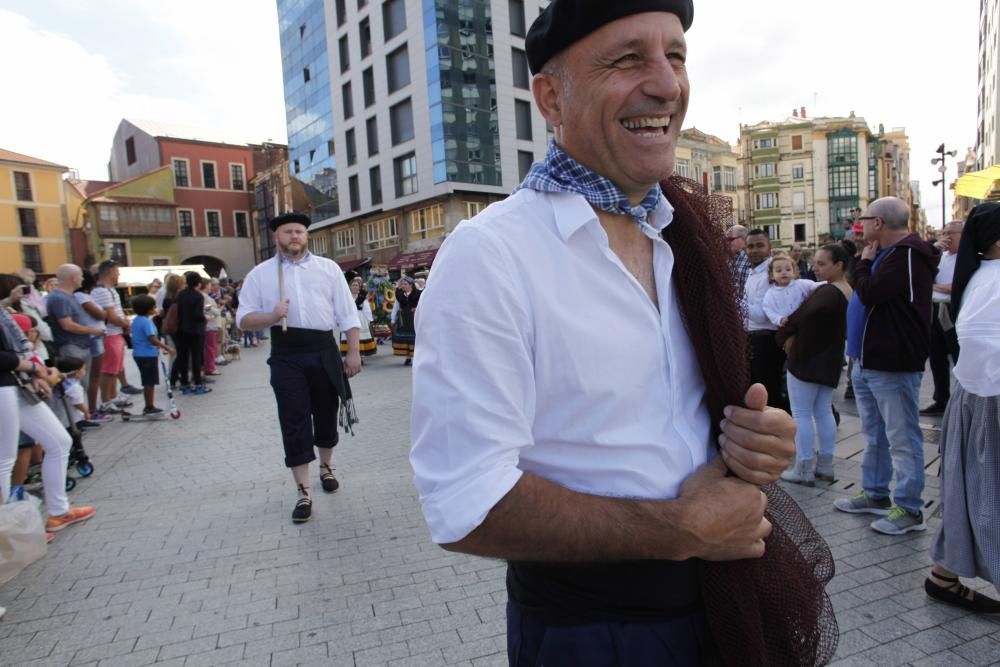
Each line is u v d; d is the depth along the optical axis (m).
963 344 2.48
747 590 1.04
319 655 2.56
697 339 1.06
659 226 1.09
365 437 6.32
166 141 42.81
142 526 4.05
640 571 1.02
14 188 37.72
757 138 54.25
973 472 2.53
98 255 39.38
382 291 16.27
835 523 3.69
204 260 44.72
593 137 1.01
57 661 2.57
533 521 0.85
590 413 0.95
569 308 0.94
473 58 28.91
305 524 4.00
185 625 2.82
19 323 5.14
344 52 34.56
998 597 2.83
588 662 1.02
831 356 4.18
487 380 0.87
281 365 4.14
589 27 0.98
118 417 7.91
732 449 1.02
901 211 3.43
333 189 36.84
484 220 0.96
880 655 2.42
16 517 3.00
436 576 3.22
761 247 5.02
